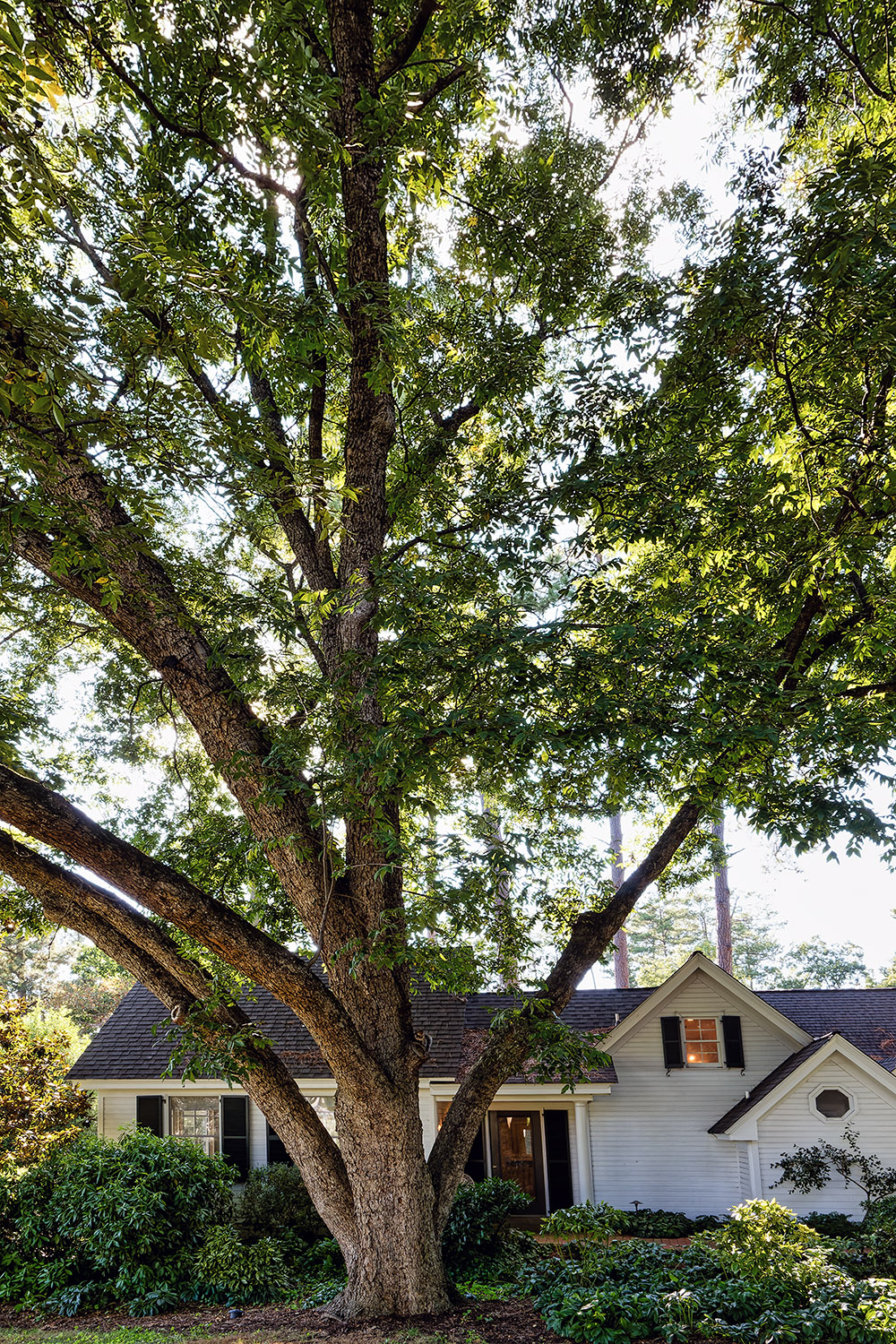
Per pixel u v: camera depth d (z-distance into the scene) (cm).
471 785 1142
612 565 930
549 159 1063
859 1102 1587
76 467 819
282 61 736
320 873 905
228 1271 1112
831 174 796
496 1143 1809
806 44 1012
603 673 847
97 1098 1712
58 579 852
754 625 882
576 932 1045
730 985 1756
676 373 921
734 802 895
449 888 845
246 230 845
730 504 957
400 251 1205
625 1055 1741
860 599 959
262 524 1109
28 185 538
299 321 777
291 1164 1577
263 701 930
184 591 963
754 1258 959
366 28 946
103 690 1290
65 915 937
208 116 787
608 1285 918
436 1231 933
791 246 823
